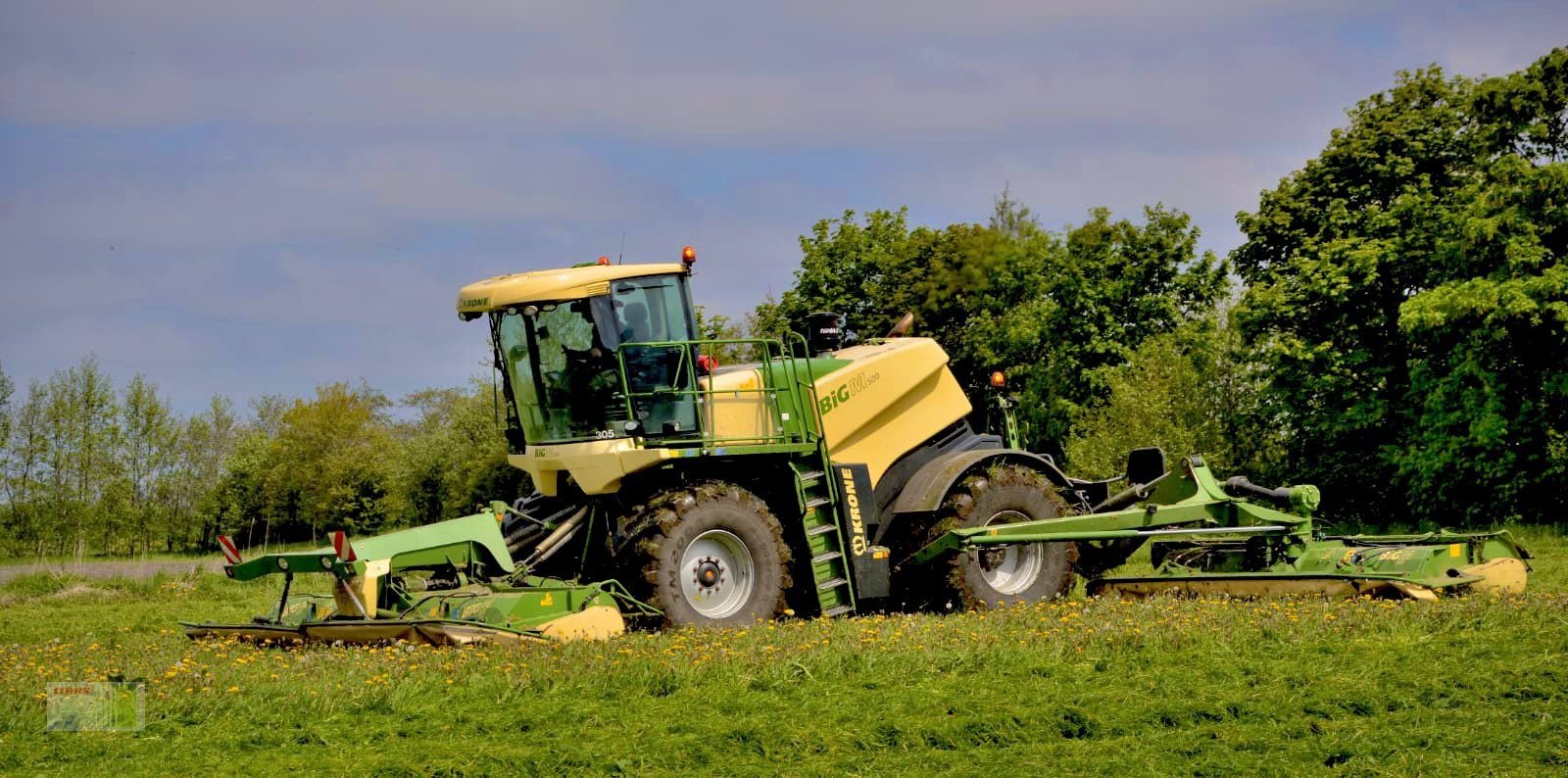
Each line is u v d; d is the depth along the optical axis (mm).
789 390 21344
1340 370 47062
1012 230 23250
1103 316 48562
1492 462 41656
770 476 21312
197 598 30812
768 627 18047
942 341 34719
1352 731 11625
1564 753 10633
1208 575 20578
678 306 20453
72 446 63656
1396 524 45531
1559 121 43281
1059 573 23188
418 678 14219
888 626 17828
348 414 77625
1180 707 12586
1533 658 14141
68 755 11633
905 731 11969
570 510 20484
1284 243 50812
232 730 12500
